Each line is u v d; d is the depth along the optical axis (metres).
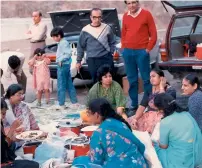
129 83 8.75
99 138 5.01
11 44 15.55
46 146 5.67
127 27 8.55
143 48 8.48
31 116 6.46
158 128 6.06
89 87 10.81
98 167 4.97
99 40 8.80
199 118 6.12
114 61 9.65
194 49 10.69
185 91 6.43
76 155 5.73
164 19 16.86
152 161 5.41
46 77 9.29
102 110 5.12
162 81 6.79
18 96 6.23
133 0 8.27
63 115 8.53
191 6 9.74
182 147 5.52
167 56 10.11
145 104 6.80
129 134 5.08
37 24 11.48
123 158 5.00
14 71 8.62
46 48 10.54
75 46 10.70
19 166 5.07
